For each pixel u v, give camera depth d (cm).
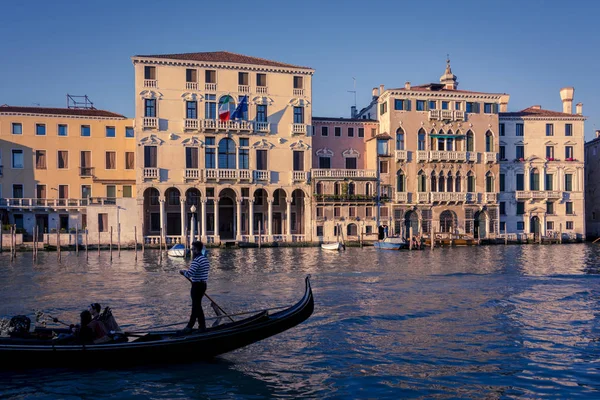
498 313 1917
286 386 1180
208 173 5228
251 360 1351
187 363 1315
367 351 1433
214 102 5312
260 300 2192
